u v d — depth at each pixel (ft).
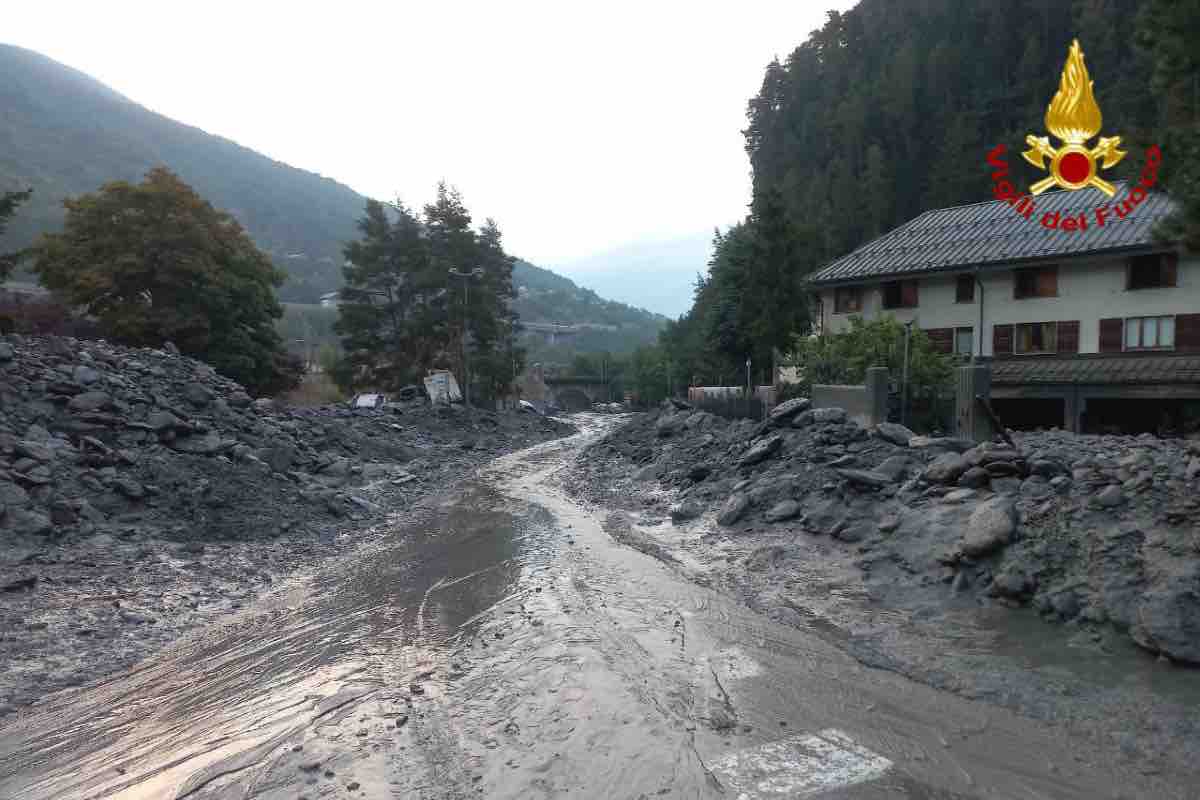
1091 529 24.20
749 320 122.21
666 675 19.72
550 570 31.58
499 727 16.98
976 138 203.72
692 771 14.75
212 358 114.21
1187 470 25.31
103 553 33.81
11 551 31.63
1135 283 87.10
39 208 440.86
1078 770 14.65
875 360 59.77
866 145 241.35
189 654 23.63
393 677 20.47
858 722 16.97
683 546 35.58
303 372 143.33
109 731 18.06
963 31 251.80
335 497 50.08
